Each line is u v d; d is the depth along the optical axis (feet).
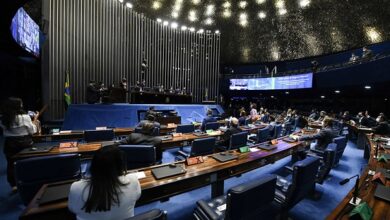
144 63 36.22
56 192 4.79
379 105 33.68
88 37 31.73
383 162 7.88
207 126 17.70
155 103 31.68
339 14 36.24
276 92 46.42
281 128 18.71
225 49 53.06
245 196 3.98
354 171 12.89
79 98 30.96
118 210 3.75
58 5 28.63
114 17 35.09
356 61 28.66
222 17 46.09
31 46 20.84
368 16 32.91
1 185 9.75
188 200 8.83
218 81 50.37
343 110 39.86
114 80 35.32
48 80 27.61
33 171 5.93
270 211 5.21
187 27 46.57
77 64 30.63
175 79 44.75
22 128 8.93
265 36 48.67
